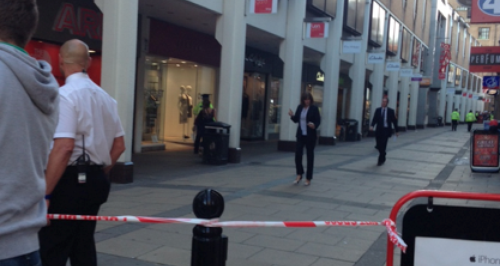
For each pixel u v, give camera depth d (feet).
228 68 40.73
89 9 36.42
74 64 10.68
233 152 41.29
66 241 10.64
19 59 5.80
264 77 67.56
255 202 25.04
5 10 5.91
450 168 44.37
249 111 64.64
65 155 9.82
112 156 11.27
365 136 85.20
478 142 41.63
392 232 9.23
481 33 232.73
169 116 55.47
